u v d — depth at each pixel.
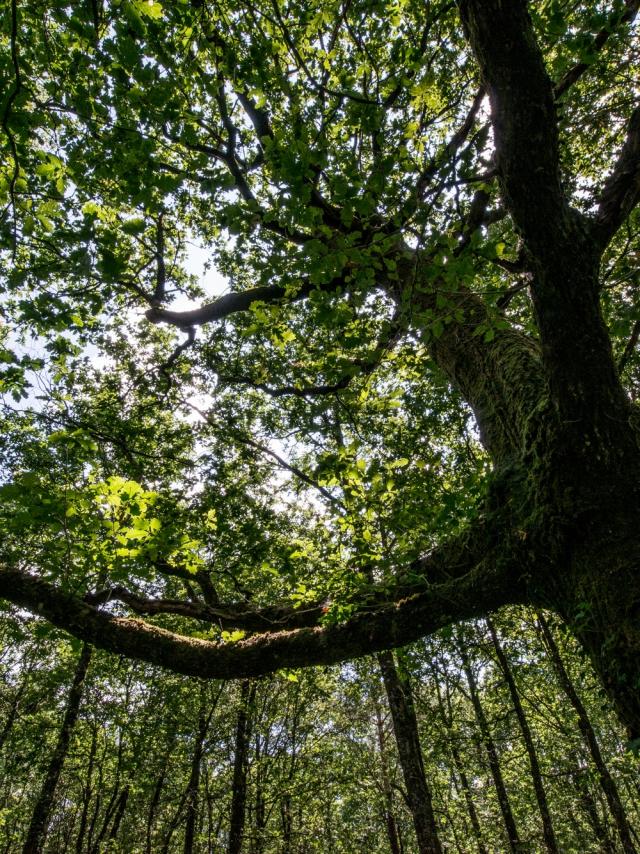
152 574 5.71
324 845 18.53
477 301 4.80
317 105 4.66
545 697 12.71
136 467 7.16
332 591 4.30
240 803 12.45
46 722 13.27
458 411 9.81
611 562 2.93
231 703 14.16
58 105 3.25
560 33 3.31
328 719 18.06
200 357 9.78
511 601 3.63
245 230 3.06
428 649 10.34
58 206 3.36
